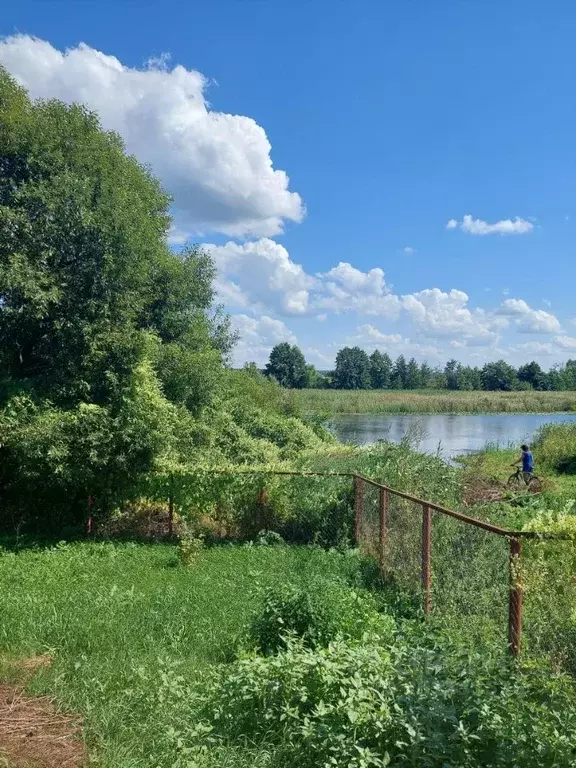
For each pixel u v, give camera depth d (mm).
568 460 28000
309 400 75312
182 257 23750
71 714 5324
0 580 9773
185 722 5023
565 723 4078
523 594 5652
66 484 14344
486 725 4062
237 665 5785
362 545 12438
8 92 17203
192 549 11484
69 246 16125
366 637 6410
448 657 5062
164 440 14391
